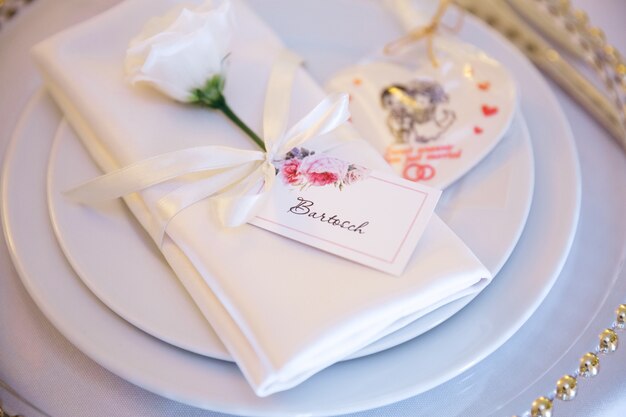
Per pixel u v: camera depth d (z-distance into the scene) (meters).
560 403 0.38
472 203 0.43
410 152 0.45
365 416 0.37
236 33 0.48
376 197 0.39
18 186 0.43
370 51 0.53
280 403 0.35
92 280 0.38
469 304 0.39
